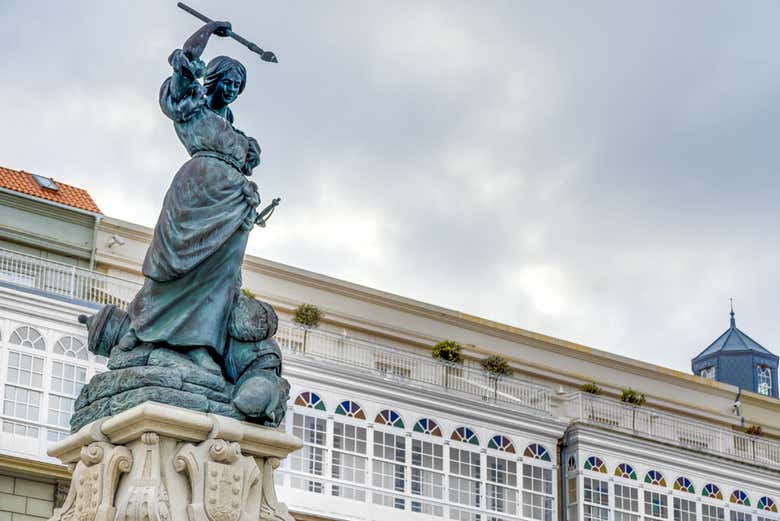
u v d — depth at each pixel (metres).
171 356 9.58
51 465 29.48
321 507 33.03
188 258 9.59
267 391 9.43
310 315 37.66
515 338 42.72
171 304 9.66
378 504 33.94
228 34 10.27
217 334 9.67
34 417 29.58
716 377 51.94
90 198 36.62
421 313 41.00
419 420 35.34
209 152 9.91
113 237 35.62
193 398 9.32
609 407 39.91
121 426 9.19
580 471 37.66
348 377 34.34
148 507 8.87
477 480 36.00
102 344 9.83
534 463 37.25
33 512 29.45
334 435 33.78
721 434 42.19
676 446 39.84
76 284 32.41
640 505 38.56
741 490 40.91
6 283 29.89
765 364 52.12
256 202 9.93
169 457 9.15
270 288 38.62
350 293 39.91
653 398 44.88
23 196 34.53
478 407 36.50
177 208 9.67
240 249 9.91
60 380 30.11
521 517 36.53
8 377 29.45
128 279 35.66
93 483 9.20
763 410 47.84
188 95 9.93
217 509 9.06
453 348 39.53
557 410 39.53
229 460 9.19
